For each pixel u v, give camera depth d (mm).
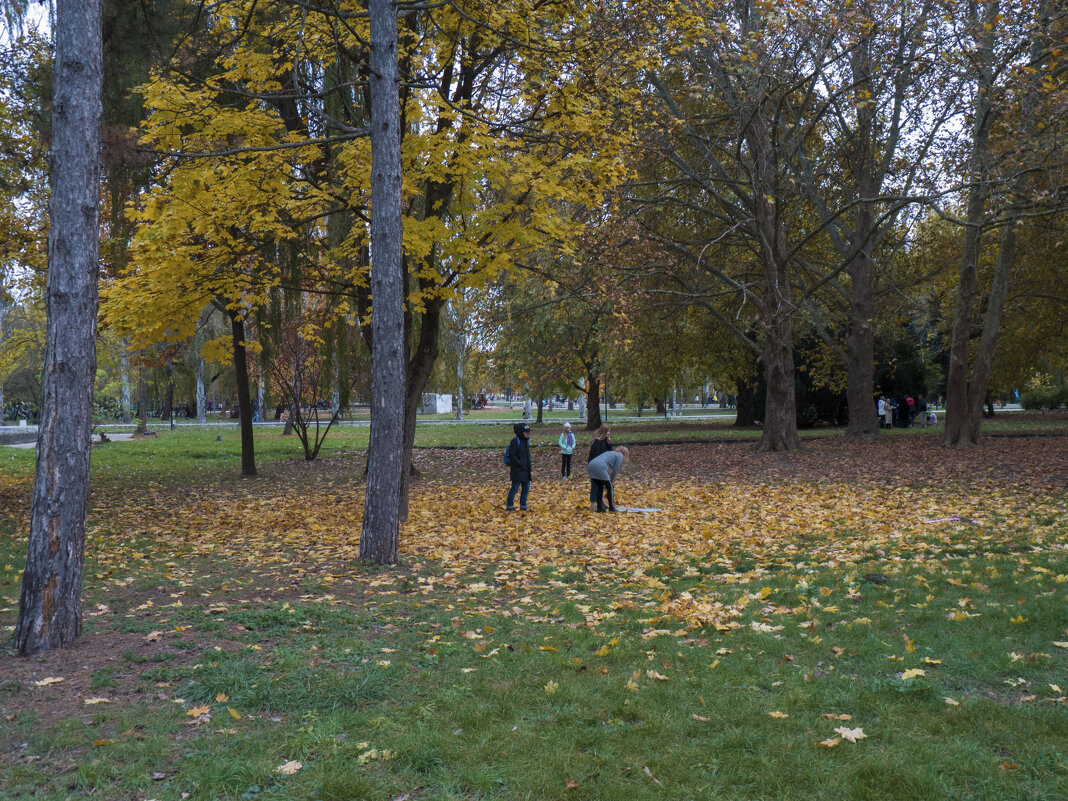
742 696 4297
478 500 15242
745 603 6336
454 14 10781
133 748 3705
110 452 27016
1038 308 27078
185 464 23734
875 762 3469
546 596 7023
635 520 11977
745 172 21984
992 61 17234
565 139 11000
